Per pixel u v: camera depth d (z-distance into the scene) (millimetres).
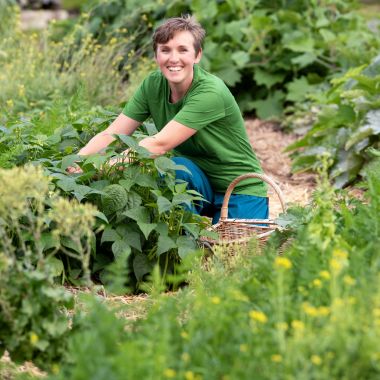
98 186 5656
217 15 11477
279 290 3730
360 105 7926
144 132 6637
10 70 9430
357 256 4156
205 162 6168
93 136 6422
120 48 10766
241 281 4422
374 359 3344
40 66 10289
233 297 3959
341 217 5039
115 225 5652
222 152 6047
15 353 3969
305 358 3400
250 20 11227
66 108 7863
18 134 6102
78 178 5680
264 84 11047
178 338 3715
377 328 3410
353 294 3822
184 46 5656
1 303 3902
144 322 4004
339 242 4406
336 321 3455
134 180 5633
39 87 9242
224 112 5871
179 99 5906
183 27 5676
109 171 5793
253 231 5910
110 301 5246
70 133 6262
